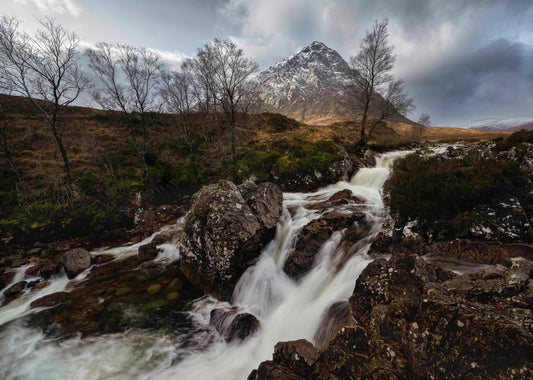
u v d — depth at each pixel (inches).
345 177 754.8
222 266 300.7
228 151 1042.1
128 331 245.0
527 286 126.0
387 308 144.6
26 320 259.3
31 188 705.6
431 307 120.2
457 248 218.2
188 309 279.4
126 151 1089.4
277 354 156.4
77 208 609.6
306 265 284.7
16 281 368.5
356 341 134.3
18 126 1128.2
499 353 97.7
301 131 1535.4
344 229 316.2
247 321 234.4
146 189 728.3
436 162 283.0
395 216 281.6
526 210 231.8
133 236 535.8
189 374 196.2
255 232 328.5
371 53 975.6
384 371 117.1
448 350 108.6
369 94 1005.8
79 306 286.0
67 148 1025.5
